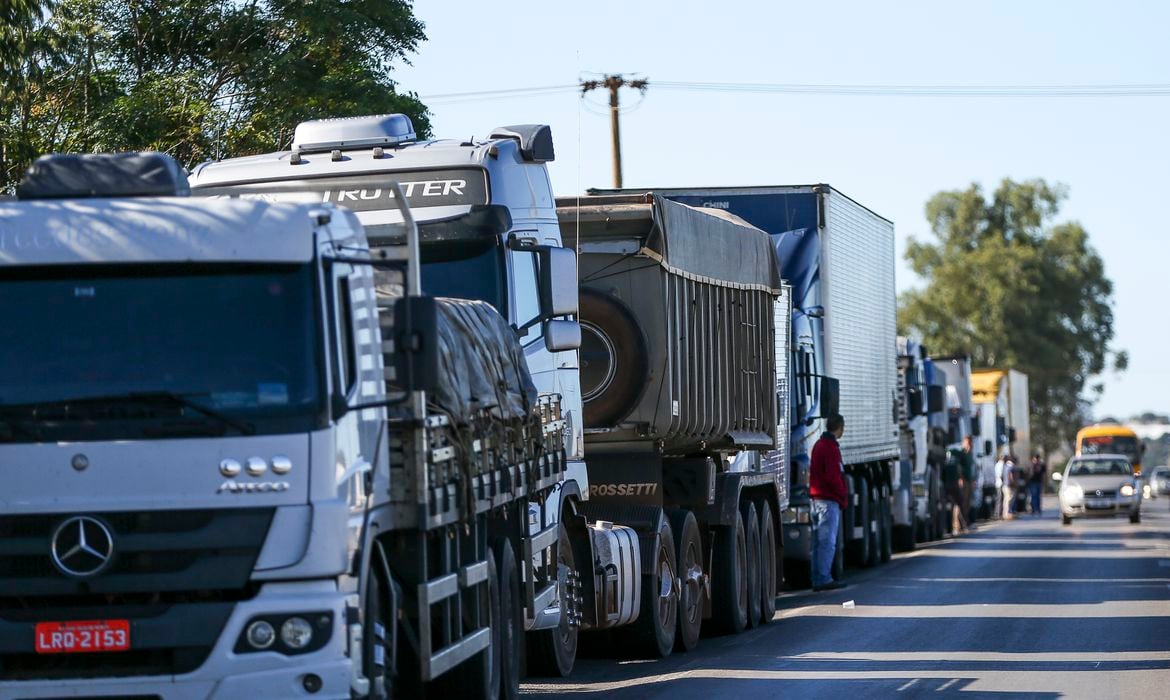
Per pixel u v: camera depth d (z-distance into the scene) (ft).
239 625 53.06
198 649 53.16
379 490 58.95
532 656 88.43
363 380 58.29
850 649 102.63
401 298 57.36
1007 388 440.86
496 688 71.77
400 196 62.64
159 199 56.65
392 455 60.70
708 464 113.19
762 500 127.85
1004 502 394.93
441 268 80.89
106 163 59.06
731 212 164.14
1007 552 217.36
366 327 59.36
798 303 163.02
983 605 132.67
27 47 128.67
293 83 172.55
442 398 64.13
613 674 92.17
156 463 53.62
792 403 154.30
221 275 55.67
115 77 172.55
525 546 77.00
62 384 54.39
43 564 53.67
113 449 53.72
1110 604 132.87
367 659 56.95
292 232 55.72
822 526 151.64
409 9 184.65
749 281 126.93
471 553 68.95
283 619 53.26
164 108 164.25
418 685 65.36
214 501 53.52
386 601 59.67
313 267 55.72
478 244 81.20
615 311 103.09
